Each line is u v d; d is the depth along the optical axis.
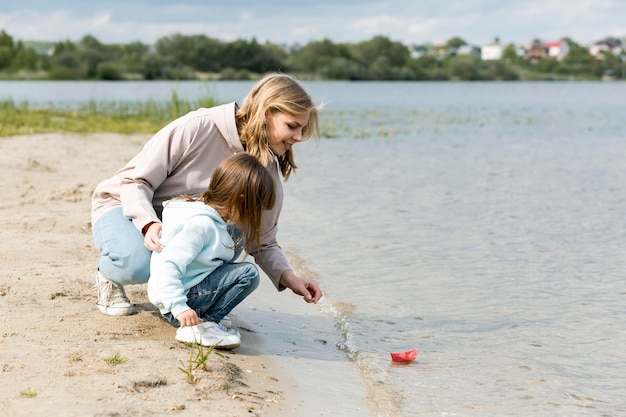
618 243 6.46
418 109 29.03
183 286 3.55
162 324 3.86
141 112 21.06
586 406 3.31
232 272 3.62
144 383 3.03
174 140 3.71
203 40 70.94
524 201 8.50
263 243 3.94
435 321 4.44
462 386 3.50
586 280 5.32
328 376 3.56
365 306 4.69
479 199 8.58
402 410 3.22
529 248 6.26
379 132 17.67
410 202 8.30
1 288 4.23
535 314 4.59
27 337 3.47
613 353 3.96
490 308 4.69
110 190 3.86
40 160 9.95
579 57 102.12
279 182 3.88
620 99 41.81
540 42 135.75
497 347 4.03
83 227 6.04
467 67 87.06
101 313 3.94
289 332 4.17
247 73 70.69
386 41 83.75
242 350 3.73
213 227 3.51
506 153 13.57
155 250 3.55
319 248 6.11
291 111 3.56
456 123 21.28
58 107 24.36
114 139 13.63
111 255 3.73
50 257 5.02
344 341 4.11
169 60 68.44
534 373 3.67
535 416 3.20
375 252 6.02
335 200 8.33
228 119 3.71
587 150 14.23
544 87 67.69
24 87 46.56
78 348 3.35
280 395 3.23
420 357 3.87
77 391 2.88
